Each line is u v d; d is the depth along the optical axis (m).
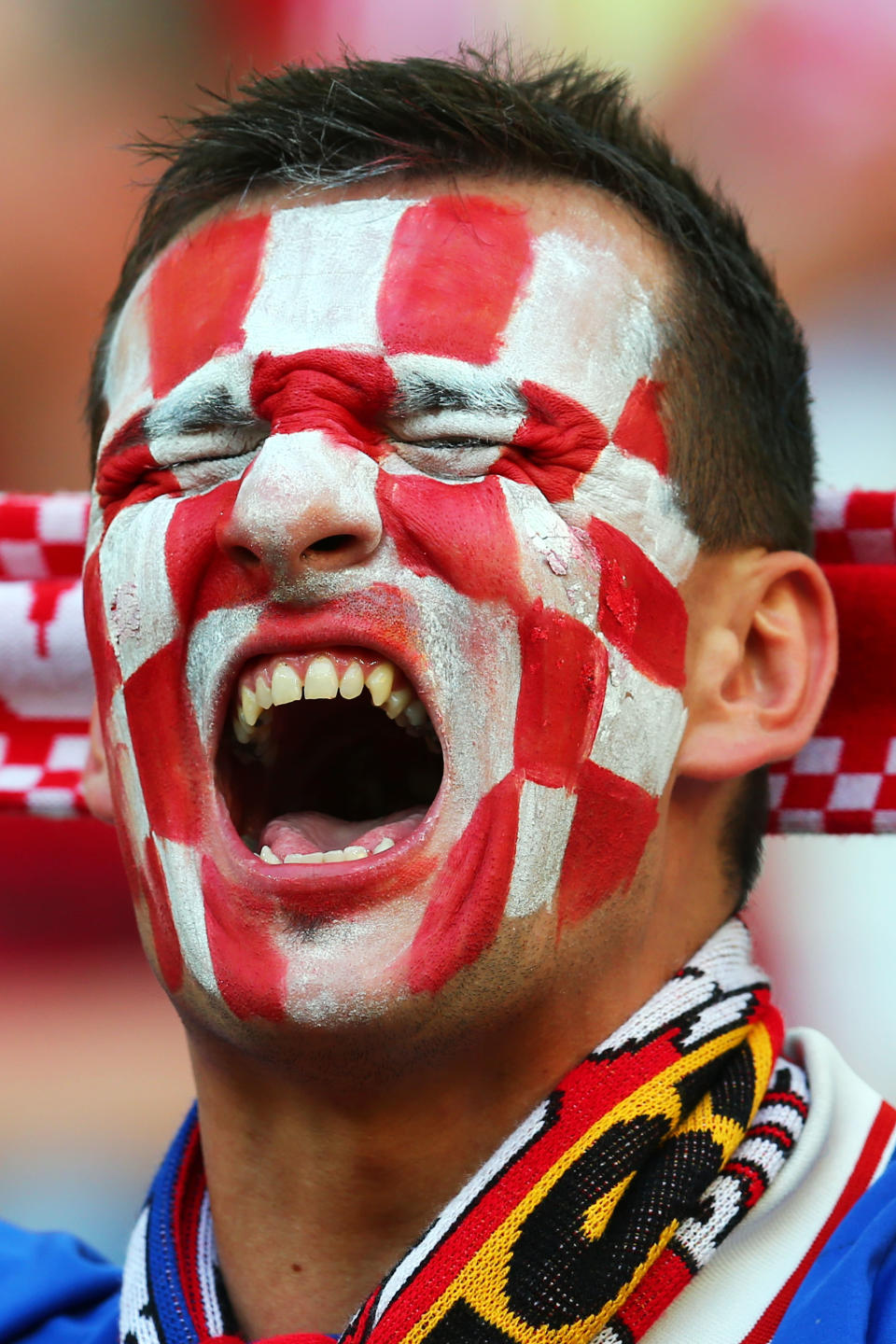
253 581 5.11
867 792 6.43
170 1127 14.07
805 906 13.49
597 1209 4.74
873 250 15.91
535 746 5.01
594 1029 5.25
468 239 5.38
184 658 5.28
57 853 15.29
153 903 5.32
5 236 16.55
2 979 14.96
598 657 5.14
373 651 5.14
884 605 6.45
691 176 6.19
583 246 5.50
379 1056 4.95
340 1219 5.25
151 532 5.37
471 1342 4.55
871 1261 4.78
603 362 5.37
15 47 16.78
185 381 5.39
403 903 4.92
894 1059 13.06
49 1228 13.37
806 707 5.73
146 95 16.89
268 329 5.27
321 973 4.84
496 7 16.69
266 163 5.64
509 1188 4.82
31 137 16.70
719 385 5.75
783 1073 5.57
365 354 5.16
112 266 16.64
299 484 4.90
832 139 16.25
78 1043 14.67
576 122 5.80
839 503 6.61
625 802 5.18
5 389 16.36
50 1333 6.38
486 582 5.02
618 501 5.29
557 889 5.07
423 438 5.18
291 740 6.11
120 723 5.45
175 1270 5.53
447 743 4.98
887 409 15.40
